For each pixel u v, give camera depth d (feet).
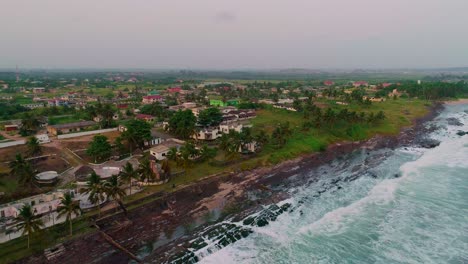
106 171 250.57
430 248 170.09
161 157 289.33
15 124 404.98
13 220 170.81
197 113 478.59
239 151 306.35
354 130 407.23
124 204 205.98
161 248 169.27
